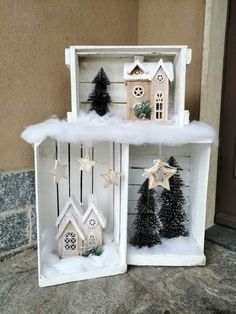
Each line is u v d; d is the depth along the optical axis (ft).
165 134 3.12
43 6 3.69
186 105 4.47
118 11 4.52
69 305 2.93
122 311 2.86
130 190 4.25
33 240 3.97
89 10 4.16
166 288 3.22
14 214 3.76
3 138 3.55
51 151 3.83
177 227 4.00
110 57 3.76
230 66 4.35
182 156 4.17
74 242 3.63
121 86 3.84
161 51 3.47
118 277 3.42
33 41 3.66
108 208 4.12
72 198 3.73
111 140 3.14
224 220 4.71
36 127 3.18
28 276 3.40
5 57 3.45
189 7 4.27
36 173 3.12
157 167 3.38
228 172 4.61
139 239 3.81
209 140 3.32
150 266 3.65
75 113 3.43
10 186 3.68
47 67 3.84
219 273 3.52
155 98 3.45
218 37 4.18
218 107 4.44
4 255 3.73
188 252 3.70
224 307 2.92
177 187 3.92
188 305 2.95
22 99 3.66
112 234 4.03
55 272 3.33
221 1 4.11
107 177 3.43
